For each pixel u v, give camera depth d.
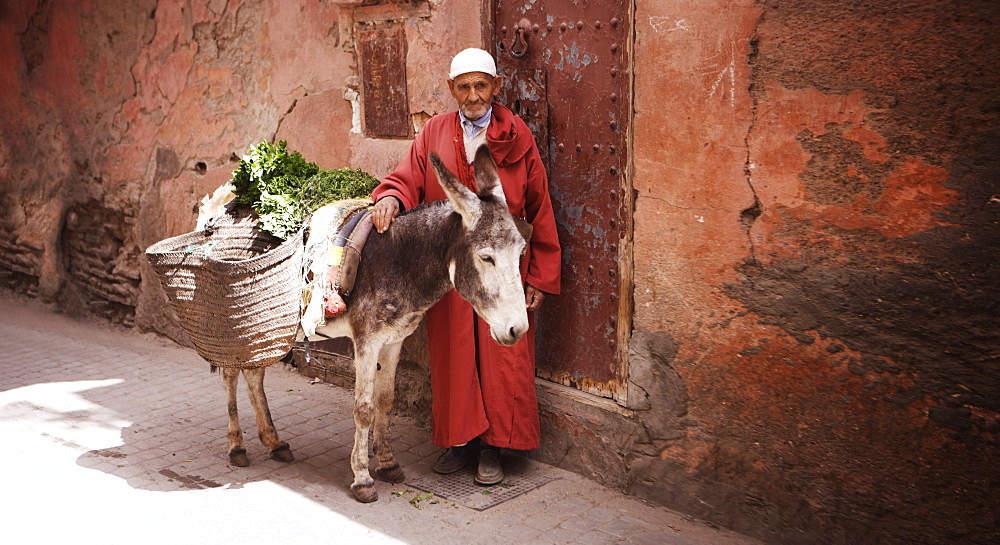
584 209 4.37
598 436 4.39
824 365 3.47
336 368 6.02
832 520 3.54
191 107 6.74
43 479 4.37
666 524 3.96
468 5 4.69
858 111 3.25
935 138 3.07
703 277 3.83
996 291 2.99
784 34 3.41
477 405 4.36
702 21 3.66
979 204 2.99
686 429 4.00
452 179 3.52
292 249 4.01
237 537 3.77
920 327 3.19
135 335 7.46
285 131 6.10
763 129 3.53
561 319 4.59
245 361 4.04
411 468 4.62
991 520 3.10
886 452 3.34
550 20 4.37
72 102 7.77
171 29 6.75
